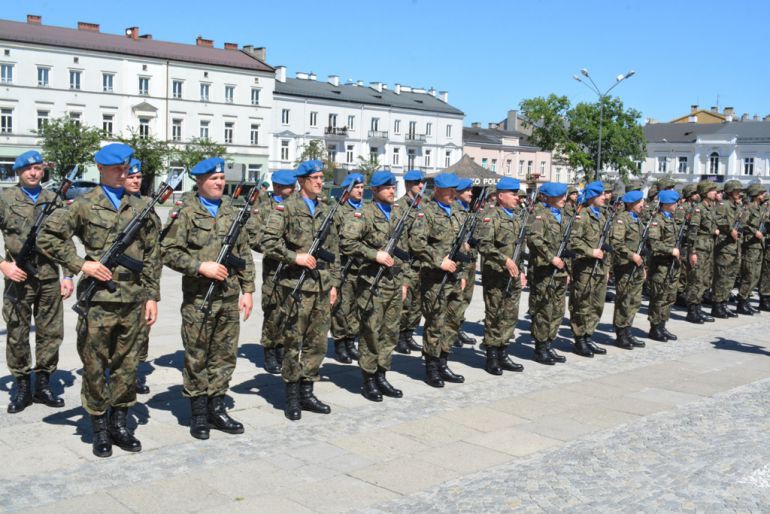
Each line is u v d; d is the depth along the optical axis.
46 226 6.02
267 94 67.12
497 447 6.68
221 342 6.80
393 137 74.38
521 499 5.38
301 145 68.88
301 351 7.53
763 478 5.67
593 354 10.73
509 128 92.50
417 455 6.43
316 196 7.65
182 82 63.03
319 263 7.42
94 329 6.06
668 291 11.75
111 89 59.88
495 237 9.28
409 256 8.92
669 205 11.68
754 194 14.76
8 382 8.10
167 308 13.01
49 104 57.38
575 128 67.12
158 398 7.83
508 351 10.86
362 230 7.83
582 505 5.25
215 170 6.72
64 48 57.31
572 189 14.08
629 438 6.83
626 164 66.81
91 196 6.20
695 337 12.26
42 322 7.34
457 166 20.91
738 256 14.08
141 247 6.33
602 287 10.64
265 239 7.20
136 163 6.82
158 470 5.93
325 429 7.08
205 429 6.70
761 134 72.38
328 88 72.81
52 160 53.03
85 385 6.16
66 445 6.40
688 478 5.68
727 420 7.48
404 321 10.50
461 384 8.93
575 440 6.89
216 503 5.35
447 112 77.56
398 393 8.25
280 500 5.43
